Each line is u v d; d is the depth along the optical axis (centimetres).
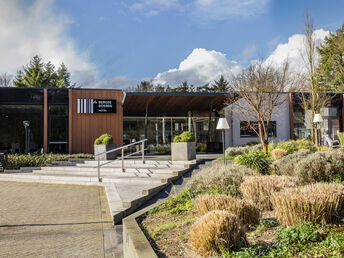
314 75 1684
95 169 1134
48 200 769
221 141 2002
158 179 822
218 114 2053
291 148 1273
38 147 1769
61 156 1447
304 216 319
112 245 434
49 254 398
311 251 243
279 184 459
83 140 1741
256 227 353
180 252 297
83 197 795
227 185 607
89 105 1758
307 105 1872
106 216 599
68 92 1753
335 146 1669
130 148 1866
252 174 650
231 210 360
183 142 1036
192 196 592
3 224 551
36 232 499
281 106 1945
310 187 375
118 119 1802
